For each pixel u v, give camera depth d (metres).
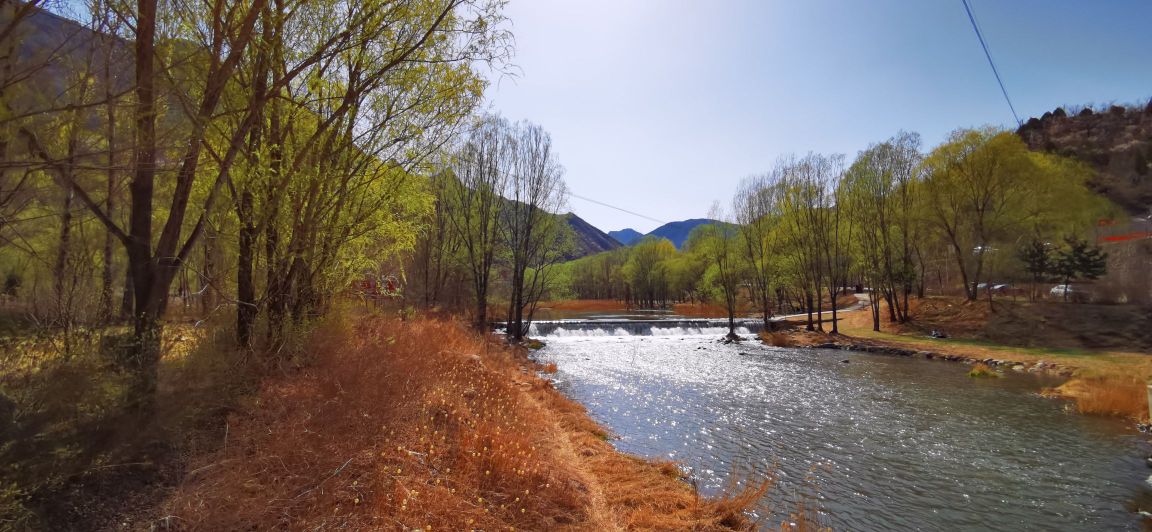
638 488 7.31
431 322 15.61
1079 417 14.25
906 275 35.47
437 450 5.78
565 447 8.27
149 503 3.89
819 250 36.19
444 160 8.87
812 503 8.58
